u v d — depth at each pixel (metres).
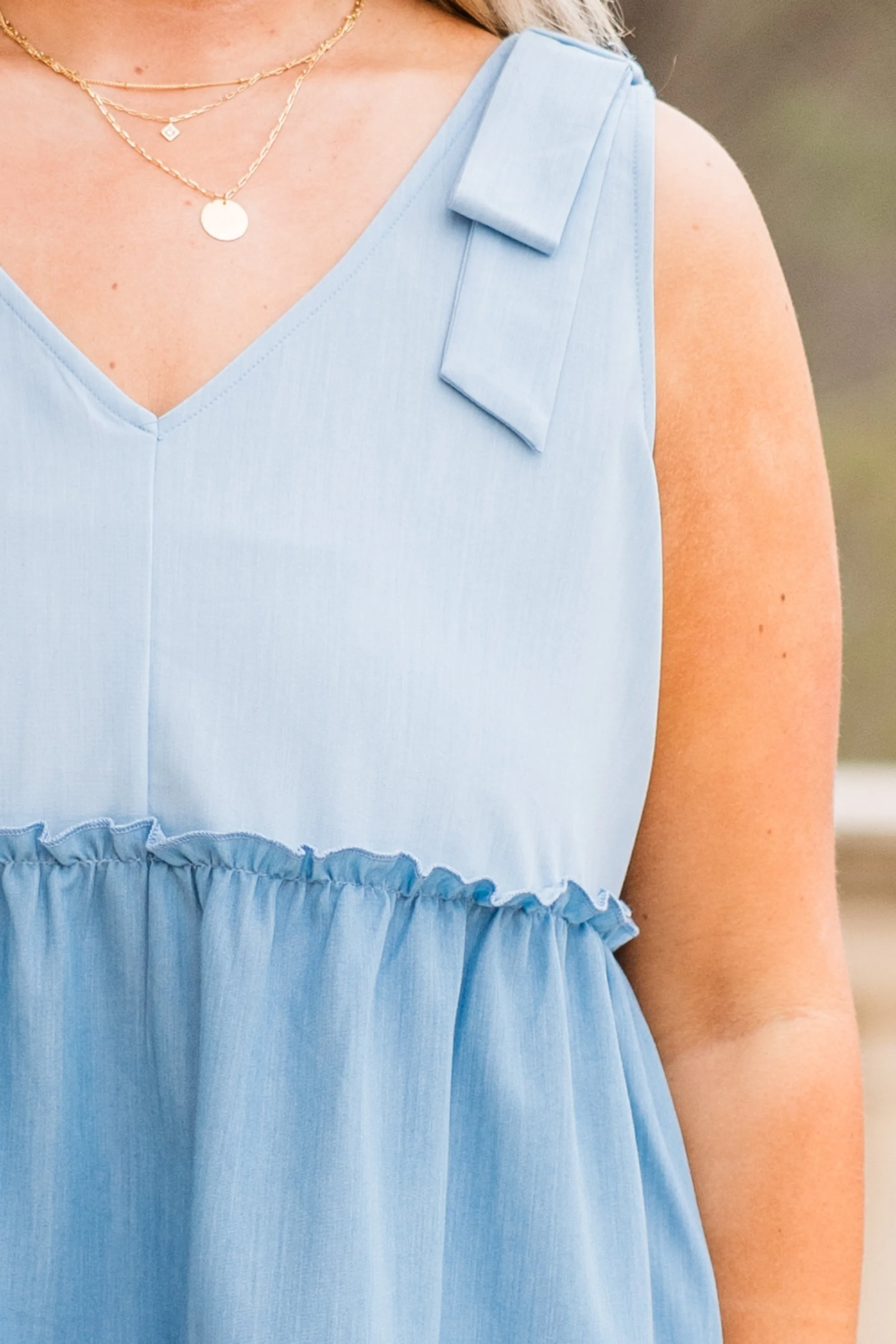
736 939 1.73
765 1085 1.70
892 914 9.79
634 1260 1.59
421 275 1.61
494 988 1.57
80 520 1.51
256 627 1.52
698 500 1.66
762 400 1.68
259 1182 1.47
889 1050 7.37
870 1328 5.15
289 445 1.54
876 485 18.50
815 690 1.71
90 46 1.68
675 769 1.71
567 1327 1.52
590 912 1.64
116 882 1.51
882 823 11.73
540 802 1.60
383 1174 1.51
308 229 1.62
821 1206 1.69
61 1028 1.50
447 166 1.65
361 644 1.53
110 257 1.59
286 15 1.71
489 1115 1.56
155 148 1.64
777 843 1.72
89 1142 1.51
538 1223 1.54
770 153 18.58
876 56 18.33
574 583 1.61
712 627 1.68
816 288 18.80
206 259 1.60
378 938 1.53
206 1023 1.48
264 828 1.52
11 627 1.51
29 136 1.65
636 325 1.64
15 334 1.54
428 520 1.57
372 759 1.54
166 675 1.51
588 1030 1.63
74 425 1.52
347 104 1.68
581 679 1.62
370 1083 1.51
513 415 1.59
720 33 18.19
